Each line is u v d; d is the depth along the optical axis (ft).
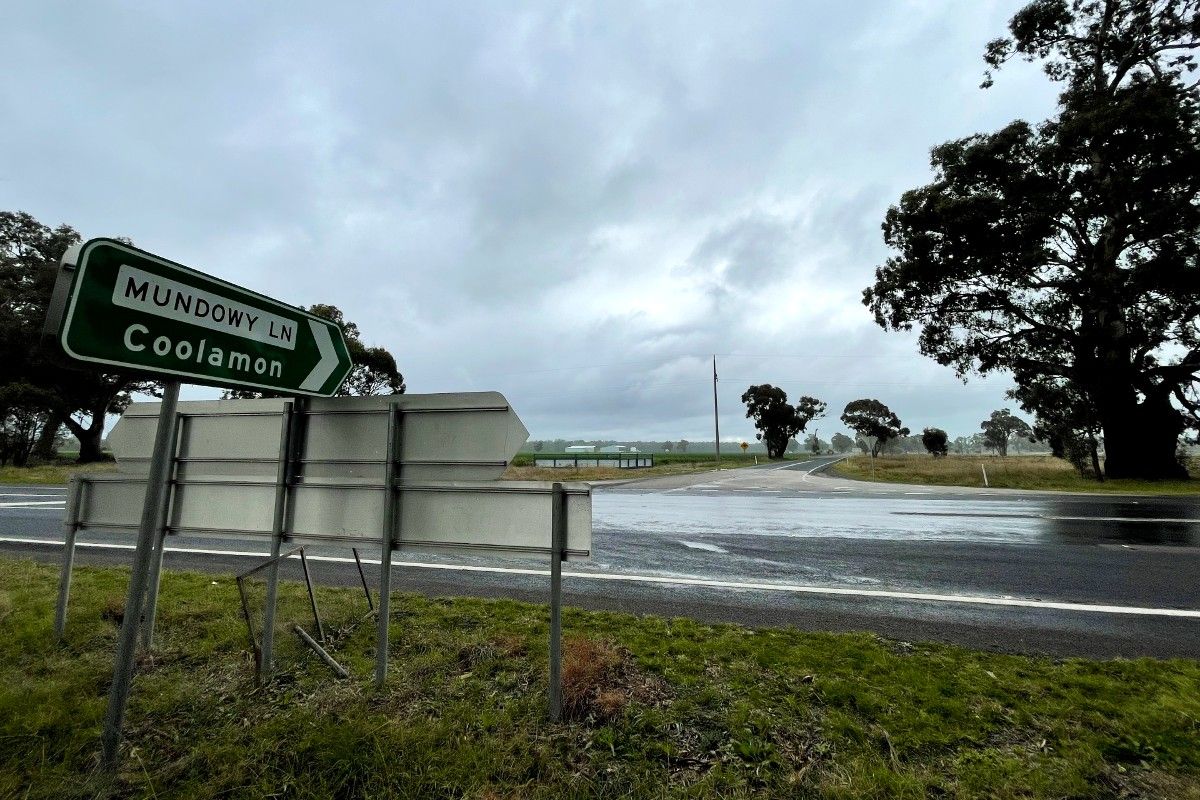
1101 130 60.90
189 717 8.97
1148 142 60.80
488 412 9.82
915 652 11.53
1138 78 70.95
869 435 219.20
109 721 7.70
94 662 10.94
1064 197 64.49
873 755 7.72
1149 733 8.32
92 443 104.68
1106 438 72.23
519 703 9.13
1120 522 32.68
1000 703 9.21
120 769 7.67
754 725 8.47
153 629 11.56
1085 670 10.61
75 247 6.54
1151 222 61.31
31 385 86.94
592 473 95.91
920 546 25.27
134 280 7.28
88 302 6.66
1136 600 16.25
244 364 9.09
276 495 10.98
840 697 9.30
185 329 8.00
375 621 13.24
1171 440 70.08
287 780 7.30
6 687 9.71
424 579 18.13
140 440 12.32
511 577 18.53
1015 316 74.43
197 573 18.17
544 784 7.14
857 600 16.11
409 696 9.52
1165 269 58.70
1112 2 70.79
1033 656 11.48
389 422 10.37
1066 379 77.20
